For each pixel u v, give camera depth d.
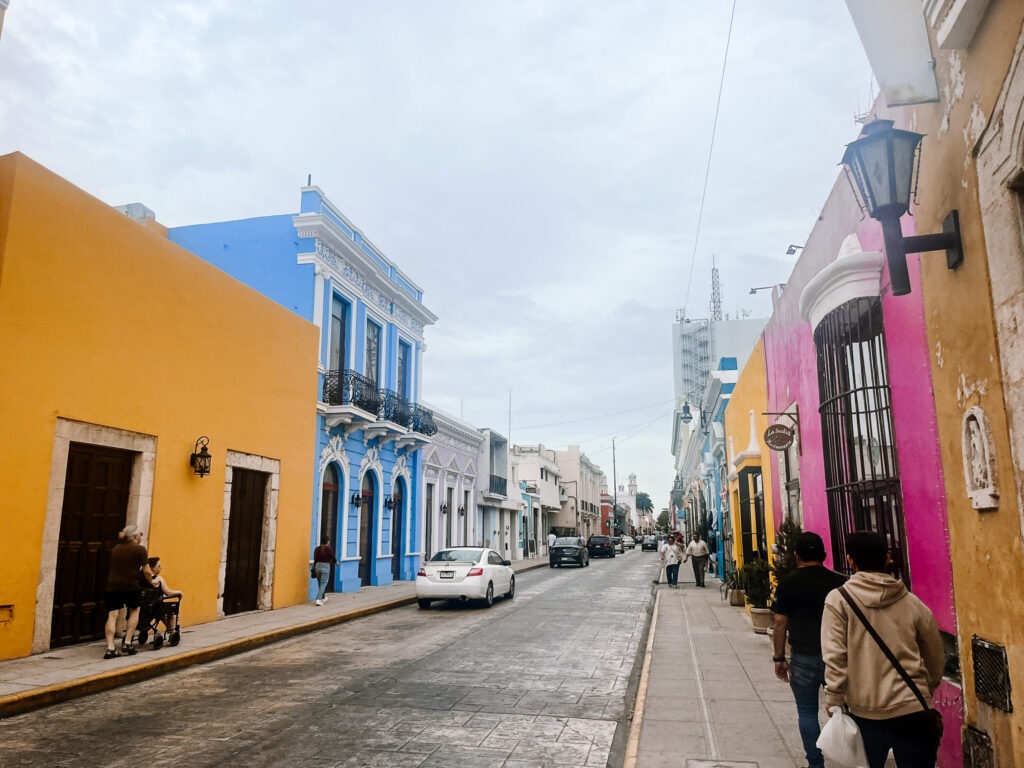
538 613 15.05
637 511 144.00
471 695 7.68
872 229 6.34
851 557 3.86
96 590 10.41
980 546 4.10
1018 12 3.51
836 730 3.48
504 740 6.06
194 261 12.64
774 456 12.17
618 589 20.81
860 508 6.57
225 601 13.45
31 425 9.25
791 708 6.89
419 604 16.02
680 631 11.96
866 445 6.44
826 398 7.34
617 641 11.33
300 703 7.32
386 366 21.70
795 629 4.82
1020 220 3.62
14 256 9.12
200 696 7.67
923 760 3.42
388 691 7.86
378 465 20.95
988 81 3.86
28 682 7.66
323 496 17.84
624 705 7.30
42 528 9.35
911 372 5.39
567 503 64.69
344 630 12.67
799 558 4.97
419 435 22.09
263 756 5.60
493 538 34.81
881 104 6.06
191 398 12.40
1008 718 3.78
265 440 14.71
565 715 6.89
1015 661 3.70
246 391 14.10
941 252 4.57
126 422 10.88
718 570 25.86
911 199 5.20
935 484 4.99
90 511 10.36
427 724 6.54
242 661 9.75
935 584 5.01
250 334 14.33
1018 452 3.63
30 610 9.15
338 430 18.39
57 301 9.73
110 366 10.62
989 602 4.00
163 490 11.61
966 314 4.24
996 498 3.88
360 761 5.49
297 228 17.55
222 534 13.17
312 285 17.47
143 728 6.41
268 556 14.70
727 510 21.03
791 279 10.04
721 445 21.70
